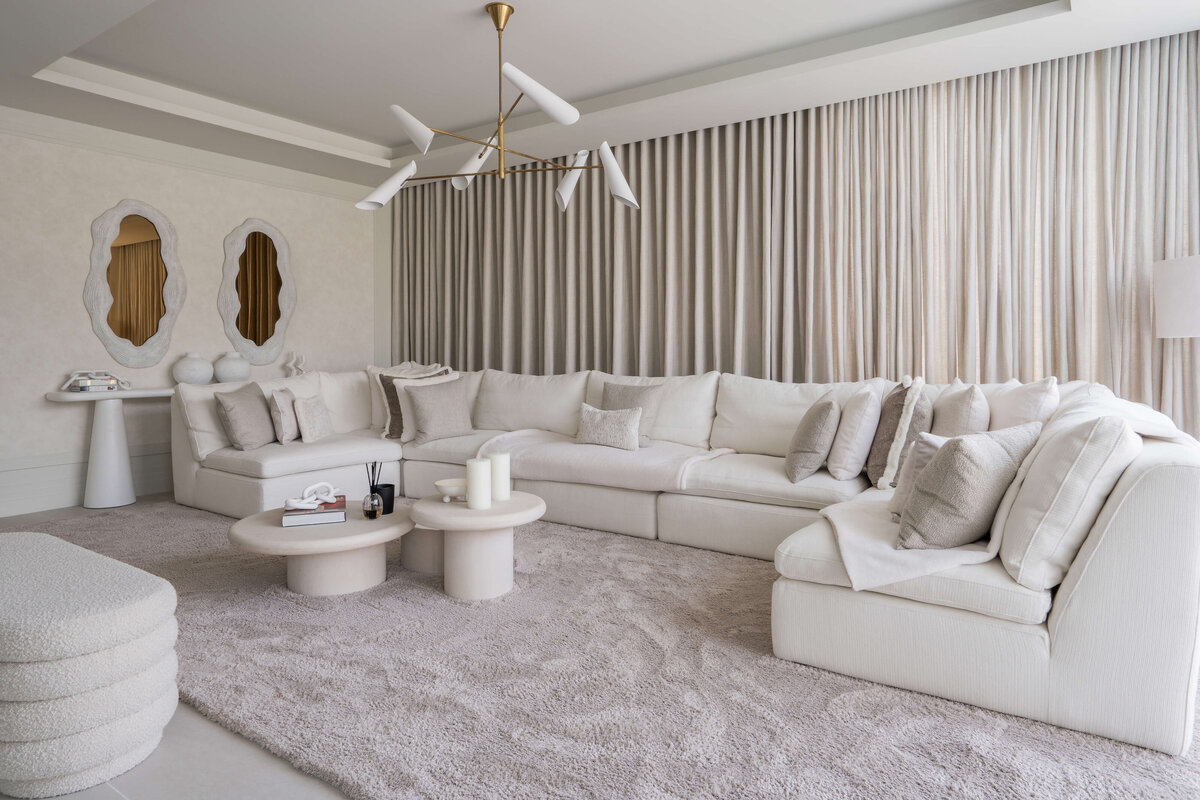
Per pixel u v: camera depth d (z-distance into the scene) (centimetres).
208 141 486
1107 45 336
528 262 536
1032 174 368
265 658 226
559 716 190
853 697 199
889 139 401
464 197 569
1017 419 285
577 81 421
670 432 424
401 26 349
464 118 489
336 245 603
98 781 162
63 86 381
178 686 207
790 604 220
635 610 266
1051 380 285
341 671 217
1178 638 168
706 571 314
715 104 412
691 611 265
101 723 160
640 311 490
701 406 425
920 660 199
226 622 255
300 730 183
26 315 438
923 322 396
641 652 229
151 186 488
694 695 201
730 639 239
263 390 463
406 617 260
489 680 211
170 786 162
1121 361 347
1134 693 173
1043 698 183
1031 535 187
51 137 439
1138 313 344
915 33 344
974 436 207
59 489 454
